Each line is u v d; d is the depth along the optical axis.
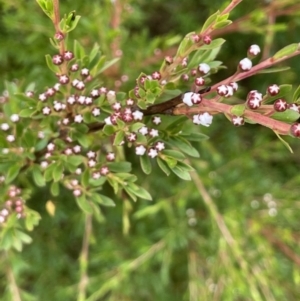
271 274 0.37
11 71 0.40
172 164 0.19
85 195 0.23
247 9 0.39
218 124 0.41
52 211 0.26
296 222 0.39
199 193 0.38
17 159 0.23
